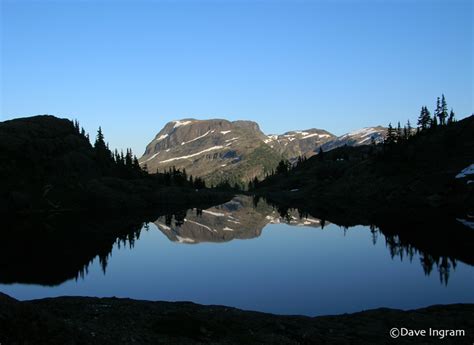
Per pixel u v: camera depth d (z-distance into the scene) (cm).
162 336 2161
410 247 6150
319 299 3578
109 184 18175
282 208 16275
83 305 2873
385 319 2678
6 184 15750
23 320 1703
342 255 5791
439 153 15112
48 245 7494
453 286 3909
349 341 2247
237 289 3988
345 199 16188
